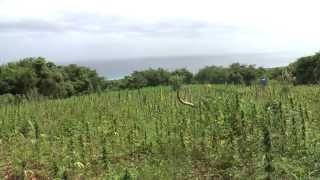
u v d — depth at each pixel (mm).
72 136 14281
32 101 27703
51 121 18516
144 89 27891
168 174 10656
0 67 65438
